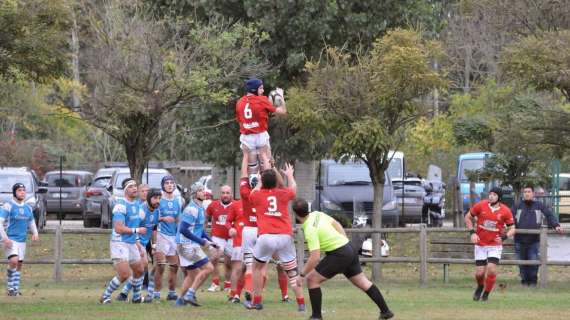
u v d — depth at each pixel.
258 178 33.88
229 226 39.59
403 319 31.11
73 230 49.41
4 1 42.69
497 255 39.16
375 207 52.31
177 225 38.69
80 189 87.62
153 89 50.53
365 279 29.73
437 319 31.25
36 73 46.06
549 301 39.12
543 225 56.28
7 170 68.44
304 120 49.69
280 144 61.41
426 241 49.38
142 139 52.31
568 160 65.62
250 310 34.31
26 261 48.66
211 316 31.89
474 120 66.31
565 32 48.47
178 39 54.69
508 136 51.75
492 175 63.78
